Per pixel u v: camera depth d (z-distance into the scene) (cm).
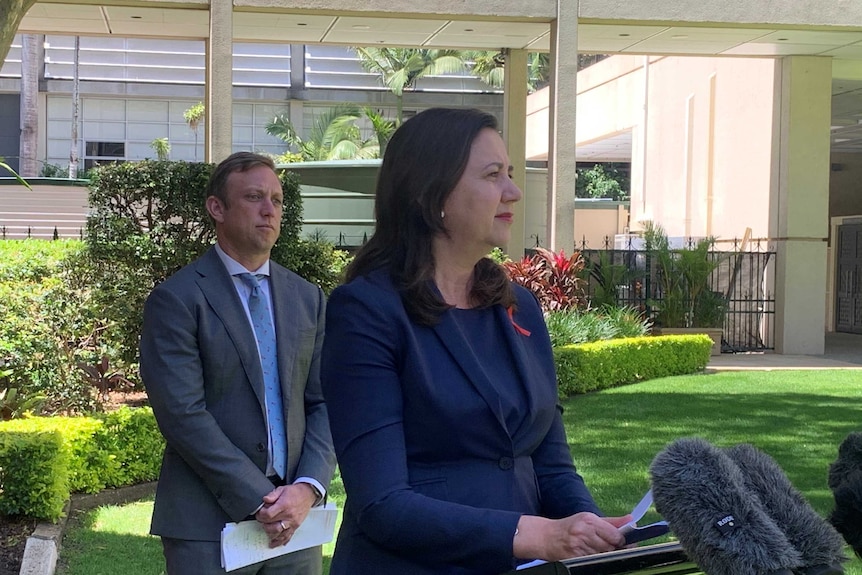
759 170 1616
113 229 809
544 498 203
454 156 184
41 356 705
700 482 139
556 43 1282
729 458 146
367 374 177
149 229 822
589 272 1448
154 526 288
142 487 610
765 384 1152
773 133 1568
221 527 282
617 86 2292
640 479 644
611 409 946
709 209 1805
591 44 1482
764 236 1598
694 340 1281
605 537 156
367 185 1425
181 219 848
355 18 1290
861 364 1405
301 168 1434
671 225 1988
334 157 3397
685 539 140
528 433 189
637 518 158
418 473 179
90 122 3556
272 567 291
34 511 498
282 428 301
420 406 178
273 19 1297
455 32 1403
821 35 1377
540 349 204
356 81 3691
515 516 166
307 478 295
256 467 288
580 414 916
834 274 2177
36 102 3341
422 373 178
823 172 1541
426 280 185
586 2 1285
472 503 177
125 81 3516
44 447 501
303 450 305
